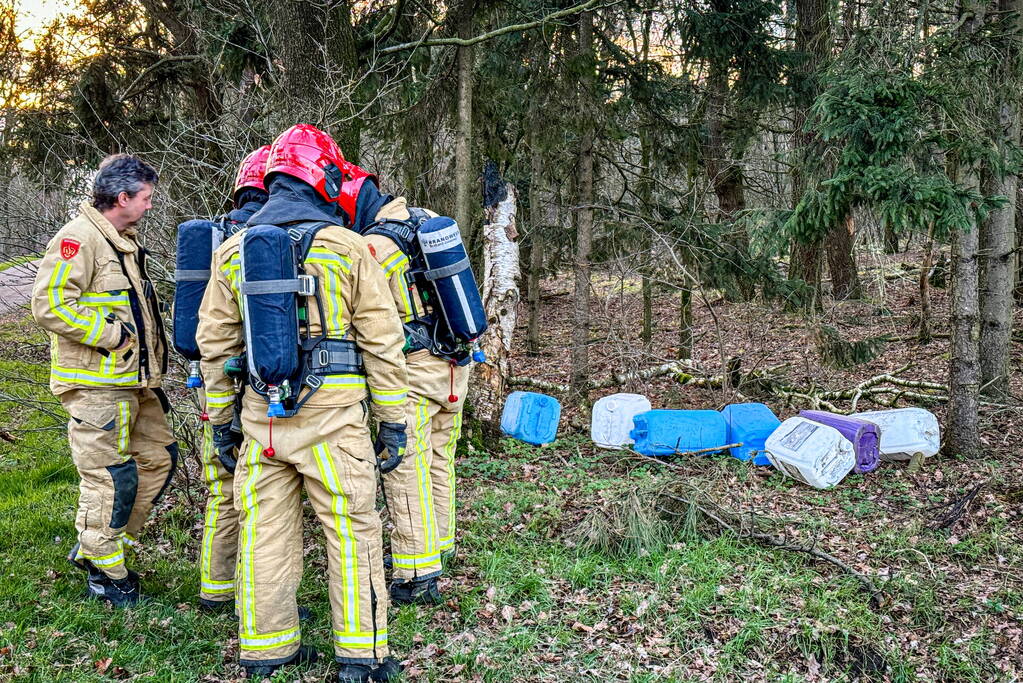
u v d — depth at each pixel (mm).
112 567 3723
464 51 7516
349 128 6238
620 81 9898
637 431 6965
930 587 4590
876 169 6273
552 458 6961
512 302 6930
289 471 3154
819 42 10375
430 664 3420
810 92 10188
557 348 15203
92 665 3232
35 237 5820
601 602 4164
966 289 6859
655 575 4410
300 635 3416
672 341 13992
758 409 7020
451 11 7840
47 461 6027
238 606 3209
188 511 5008
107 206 3666
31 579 3990
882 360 11391
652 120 10148
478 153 9234
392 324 3084
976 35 6633
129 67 10227
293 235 3008
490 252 6840
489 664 3467
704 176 11547
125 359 3656
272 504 3145
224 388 3125
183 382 5500
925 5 6543
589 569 4457
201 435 5484
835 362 9477
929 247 12250
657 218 9930
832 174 7195
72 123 9086
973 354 6906
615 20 10164
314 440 3021
